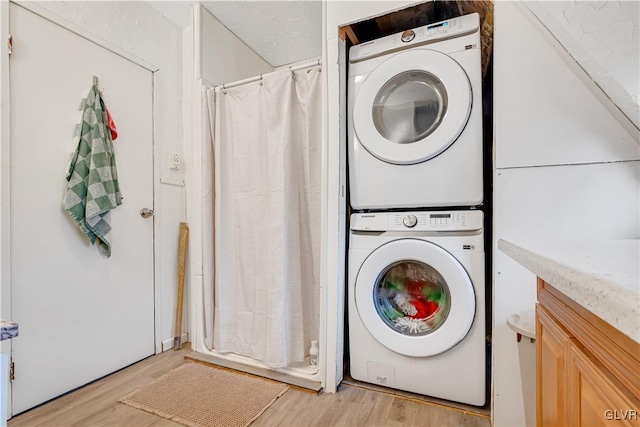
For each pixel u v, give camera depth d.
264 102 1.72
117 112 1.72
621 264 0.47
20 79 1.34
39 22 1.41
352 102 1.55
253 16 2.01
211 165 1.90
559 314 0.67
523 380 1.10
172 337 2.03
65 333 1.49
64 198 1.47
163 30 2.00
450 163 1.35
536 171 1.10
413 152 1.39
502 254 1.13
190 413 1.32
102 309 1.64
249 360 1.76
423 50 1.39
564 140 1.07
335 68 1.50
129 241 1.78
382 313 1.49
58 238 1.47
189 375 1.63
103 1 1.66
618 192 1.02
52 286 1.44
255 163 1.75
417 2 1.34
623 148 1.01
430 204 1.40
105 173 1.57
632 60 0.93
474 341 1.30
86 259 1.57
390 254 1.41
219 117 1.85
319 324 1.59
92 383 1.57
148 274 1.89
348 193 1.62
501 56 1.14
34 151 1.38
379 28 1.68
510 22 1.13
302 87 1.69
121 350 1.73
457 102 1.32
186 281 2.11
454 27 1.35
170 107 2.04
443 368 1.35
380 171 1.47
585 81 1.04
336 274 1.50
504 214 1.13
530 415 1.09
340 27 1.51
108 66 1.69
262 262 1.71
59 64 1.48
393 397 1.43
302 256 1.70
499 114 1.14
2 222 1.28
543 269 0.52
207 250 1.89
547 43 1.08
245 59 2.29
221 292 1.83
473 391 1.31
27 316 1.36
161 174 1.97
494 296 1.15
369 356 1.49
